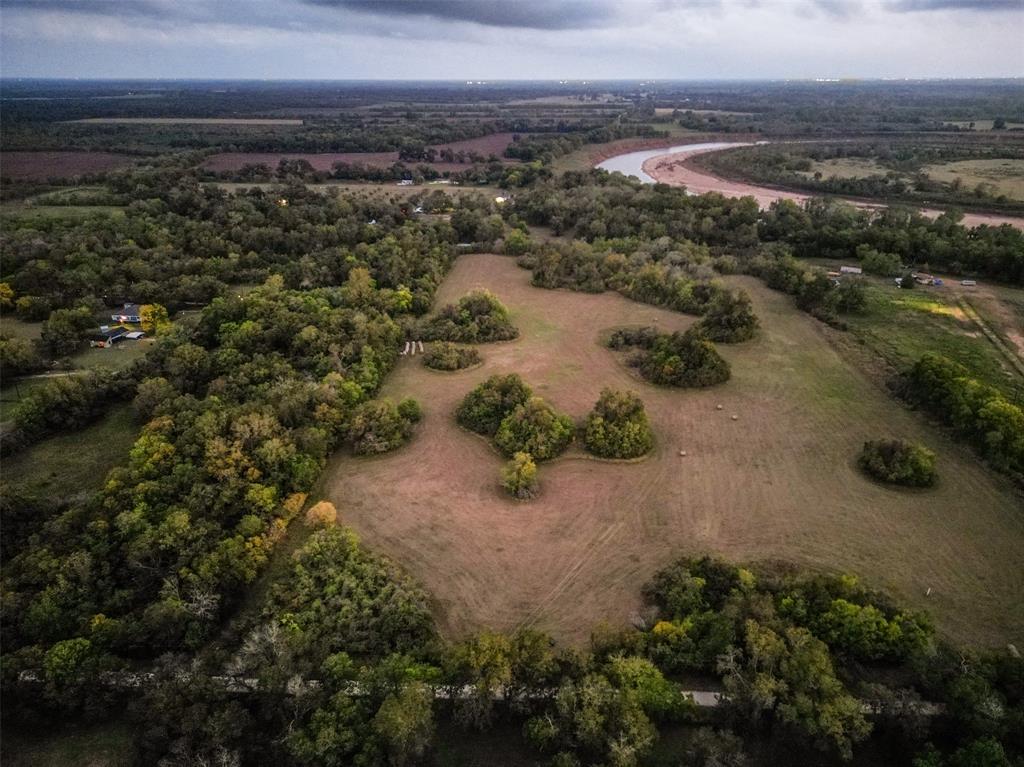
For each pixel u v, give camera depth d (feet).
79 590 209.97
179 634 201.87
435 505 267.80
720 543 246.47
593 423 303.89
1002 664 181.68
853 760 172.14
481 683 177.68
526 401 319.06
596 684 176.76
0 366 353.92
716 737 167.32
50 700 178.81
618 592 224.74
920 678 183.42
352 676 189.06
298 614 210.18
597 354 402.72
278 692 177.37
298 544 247.09
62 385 321.93
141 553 220.23
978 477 281.95
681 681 191.93
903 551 241.55
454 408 339.98
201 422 277.85
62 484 278.26
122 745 175.73
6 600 201.16
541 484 280.72
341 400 317.01
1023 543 245.04
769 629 192.03
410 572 232.94
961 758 157.89
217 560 221.05
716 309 431.84
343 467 291.99
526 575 232.12
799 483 280.72
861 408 338.75
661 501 270.26
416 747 166.81
